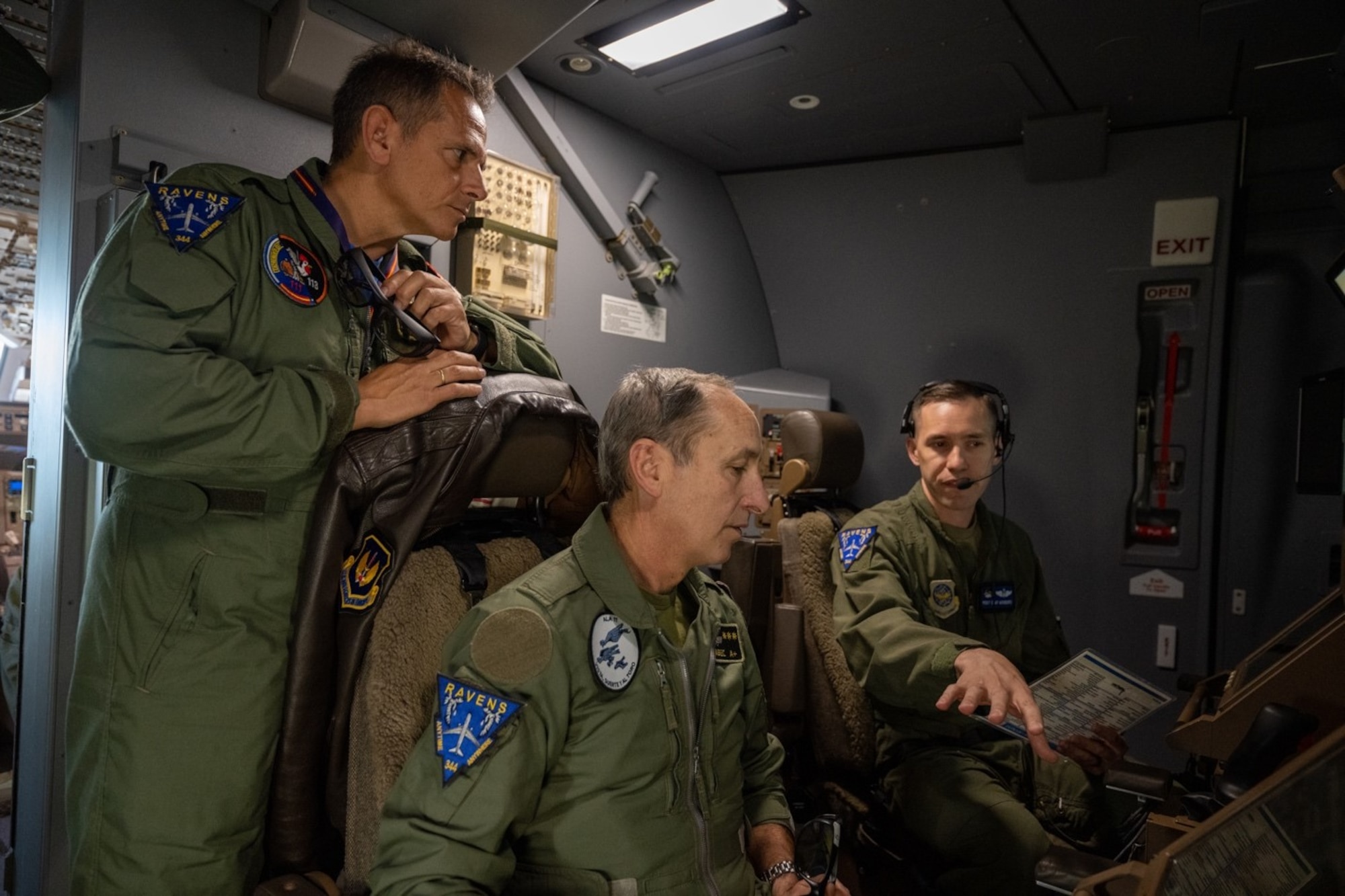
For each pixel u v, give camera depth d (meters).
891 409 3.29
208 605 1.17
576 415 1.35
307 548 1.14
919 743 1.76
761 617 1.90
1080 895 0.97
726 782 1.20
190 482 1.18
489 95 1.43
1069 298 2.98
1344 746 0.99
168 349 1.12
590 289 2.76
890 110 2.81
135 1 1.69
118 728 1.15
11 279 4.76
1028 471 3.05
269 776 1.20
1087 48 2.36
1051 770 1.77
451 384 1.22
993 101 2.72
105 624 1.19
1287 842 0.96
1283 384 2.89
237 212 1.23
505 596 1.08
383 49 1.34
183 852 1.13
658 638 1.13
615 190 2.91
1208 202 2.78
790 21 2.24
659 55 2.46
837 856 1.16
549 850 1.03
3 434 3.86
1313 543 2.84
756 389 3.17
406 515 1.16
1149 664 2.88
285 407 1.13
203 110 1.79
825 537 2.00
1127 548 2.92
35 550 1.80
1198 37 2.27
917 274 3.23
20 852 1.77
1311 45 2.28
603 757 1.04
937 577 1.84
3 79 1.69
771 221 3.48
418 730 1.11
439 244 2.28
